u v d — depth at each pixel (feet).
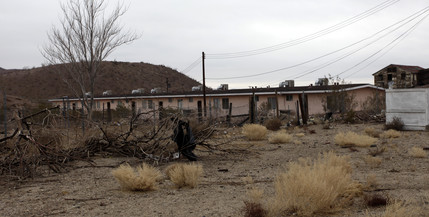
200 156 42.93
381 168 31.76
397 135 55.42
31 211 21.06
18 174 31.01
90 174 32.58
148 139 42.34
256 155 42.88
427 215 17.02
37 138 36.06
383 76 217.15
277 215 18.45
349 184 21.99
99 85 345.72
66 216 19.85
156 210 20.49
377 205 19.77
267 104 122.01
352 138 48.49
